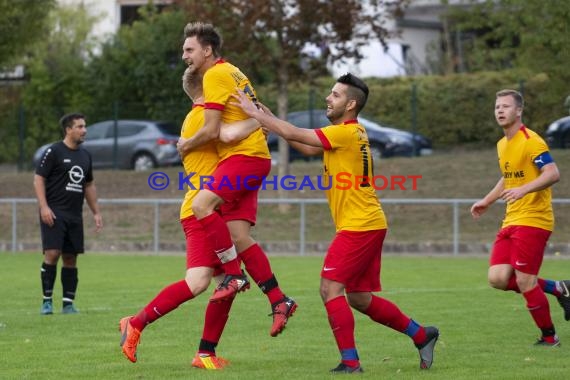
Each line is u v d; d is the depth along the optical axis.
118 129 87.44
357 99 22.47
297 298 38.41
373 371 22.67
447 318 32.31
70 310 34.62
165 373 22.52
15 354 25.44
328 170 22.50
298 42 71.19
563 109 84.69
